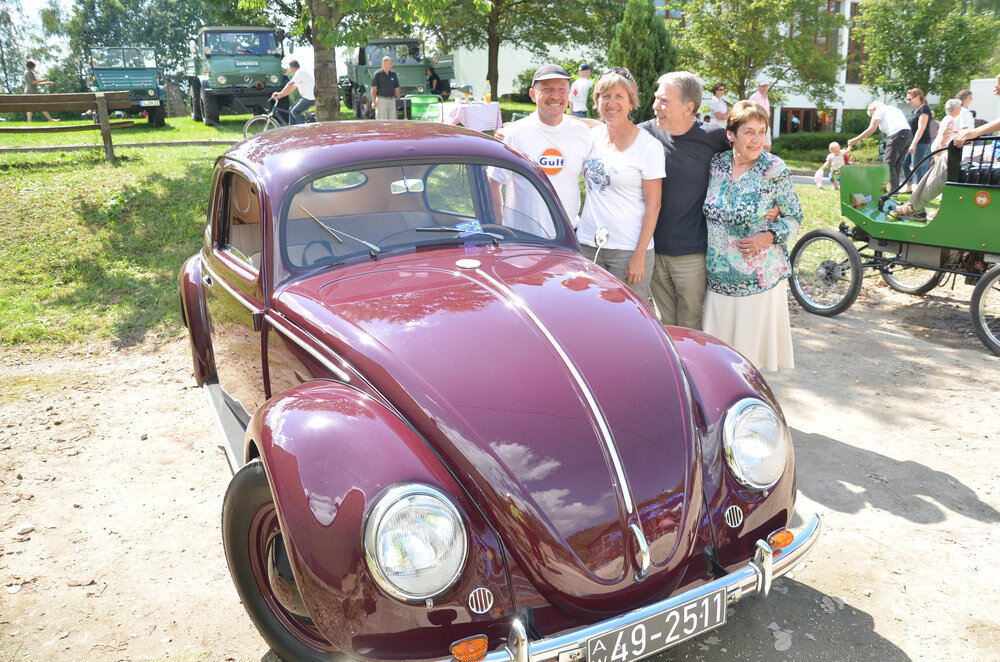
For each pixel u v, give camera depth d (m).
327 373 2.79
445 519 2.15
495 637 2.25
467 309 2.80
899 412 4.95
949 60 29.27
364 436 2.32
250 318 3.37
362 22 10.17
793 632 2.98
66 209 9.09
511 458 2.33
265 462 2.37
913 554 3.45
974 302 5.97
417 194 3.54
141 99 18.92
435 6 10.33
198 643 3.00
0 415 5.12
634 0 17.19
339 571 2.14
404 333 2.67
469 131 3.95
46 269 7.77
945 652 2.85
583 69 15.12
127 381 5.71
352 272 3.19
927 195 6.60
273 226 3.24
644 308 3.09
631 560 2.36
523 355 2.60
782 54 25.28
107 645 2.98
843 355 6.05
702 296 4.49
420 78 21.34
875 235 6.83
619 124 4.21
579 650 2.18
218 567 3.49
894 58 30.25
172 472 4.37
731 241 4.20
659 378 2.68
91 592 3.31
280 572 2.61
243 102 19.00
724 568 2.57
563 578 2.29
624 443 2.45
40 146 12.80
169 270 7.83
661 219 4.39
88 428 4.93
